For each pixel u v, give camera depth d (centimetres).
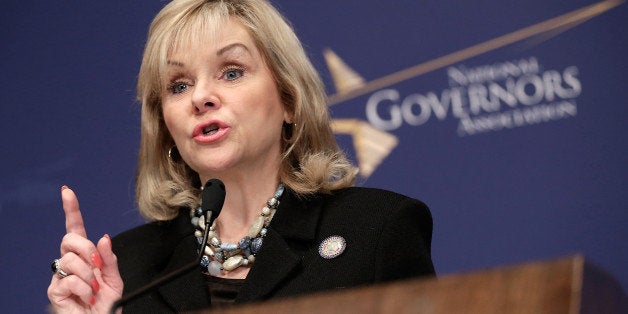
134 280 589
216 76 575
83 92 953
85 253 512
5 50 956
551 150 905
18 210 938
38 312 923
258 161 583
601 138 903
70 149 946
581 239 897
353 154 921
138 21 957
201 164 568
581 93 910
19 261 932
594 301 273
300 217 578
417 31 931
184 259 585
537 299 274
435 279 290
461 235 906
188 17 581
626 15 915
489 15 923
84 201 938
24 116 950
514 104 912
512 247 901
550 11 918
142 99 610
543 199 903
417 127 921
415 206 573
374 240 554
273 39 589
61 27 959
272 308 300
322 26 941
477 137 914
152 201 616
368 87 930
